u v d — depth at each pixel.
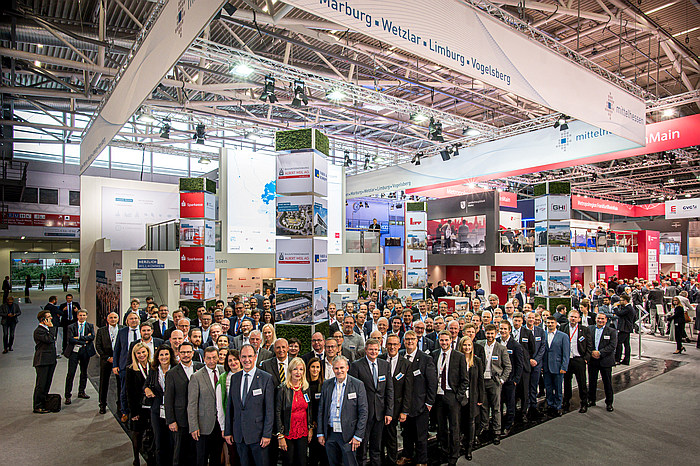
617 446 5.40
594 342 6.86
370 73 13.22
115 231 15.76
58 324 10.85
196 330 5.66
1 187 20.33
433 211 21.89
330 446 4.21
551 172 24.39
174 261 12.78
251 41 10.84
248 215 14.66
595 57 11.94
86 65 9.46
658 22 10.00
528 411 6.64
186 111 14.80
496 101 15.12
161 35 5.25
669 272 24.64
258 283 16.22
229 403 4.20
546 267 10.82
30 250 25.75
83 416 6.50
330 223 16.22
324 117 16.77
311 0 3.62
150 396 4.60
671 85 14.04
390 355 4.80
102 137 8.59
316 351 5.11
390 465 4.81
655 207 25.20
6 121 13.91
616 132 7.05
